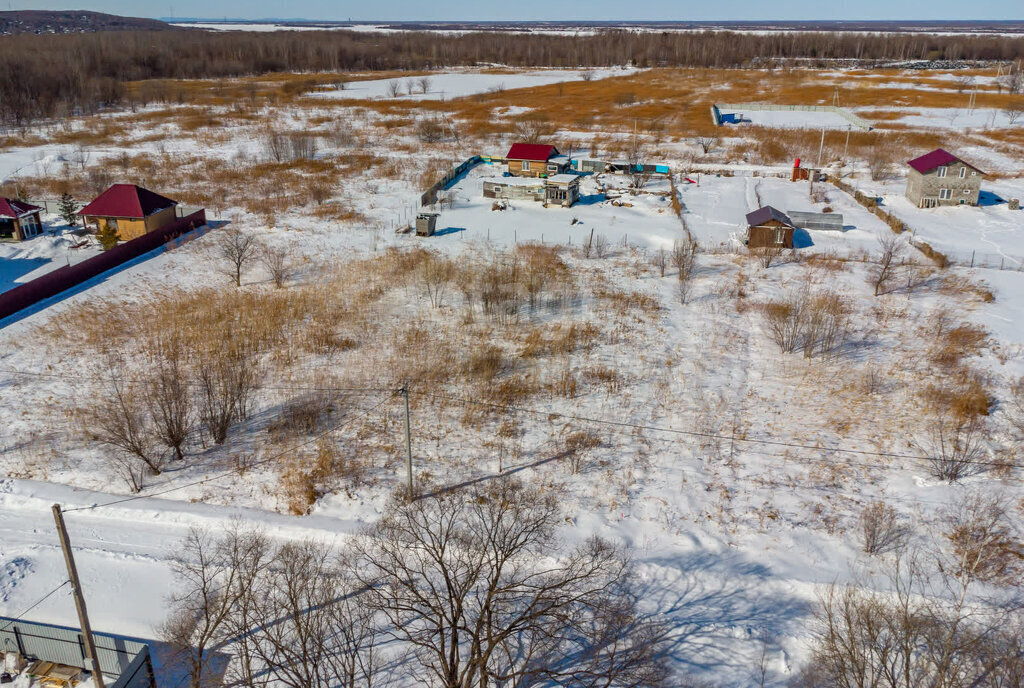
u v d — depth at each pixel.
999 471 28.84
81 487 28.91
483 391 36.03
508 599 20.02
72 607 23.06
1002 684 18.39
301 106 134.62
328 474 29.41
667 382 37.09
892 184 77.31
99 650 20.61
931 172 66.94
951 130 105.56
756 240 57.53
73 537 26.22
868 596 22.58
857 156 90.38
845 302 47.19
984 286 48.91
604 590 23.28
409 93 152.25
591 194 75.00
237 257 51.28
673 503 27.83
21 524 26.84
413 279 50.97
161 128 112.12
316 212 67.56
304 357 39.56
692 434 32.38
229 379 35.25
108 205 59.88
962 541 25.20
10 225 58.94
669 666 20.88
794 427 32.91
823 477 29.20
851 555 25.00
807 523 26.62
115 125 113.88
